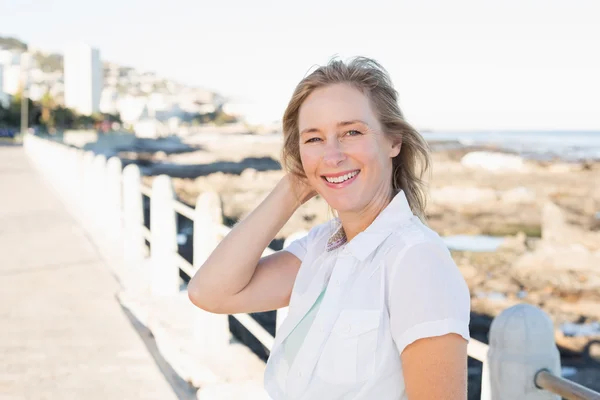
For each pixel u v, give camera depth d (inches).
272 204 63.5
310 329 50.9
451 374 44.0
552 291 583.5
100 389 152.6
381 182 54.7
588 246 944.3
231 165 2706.7
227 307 64.1
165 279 227.9
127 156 2637.8
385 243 50.1
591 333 446.0
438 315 44.6
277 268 65.2
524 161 2583.7
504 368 70.5
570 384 63.1
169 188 228.8
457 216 1348.4
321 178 54.8
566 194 1796.3
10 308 222.4
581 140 6235.2
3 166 952.3
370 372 47.8
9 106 3403.1
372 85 53.9
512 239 834.8
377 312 47.9
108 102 6870.1
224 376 147.1
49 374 162.1
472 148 3619.6
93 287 250.1
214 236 182.1
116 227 348.2
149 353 178.1
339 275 50.9
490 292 593.6
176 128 4985.2
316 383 49.7
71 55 6619.1
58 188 620.1
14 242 344.8
